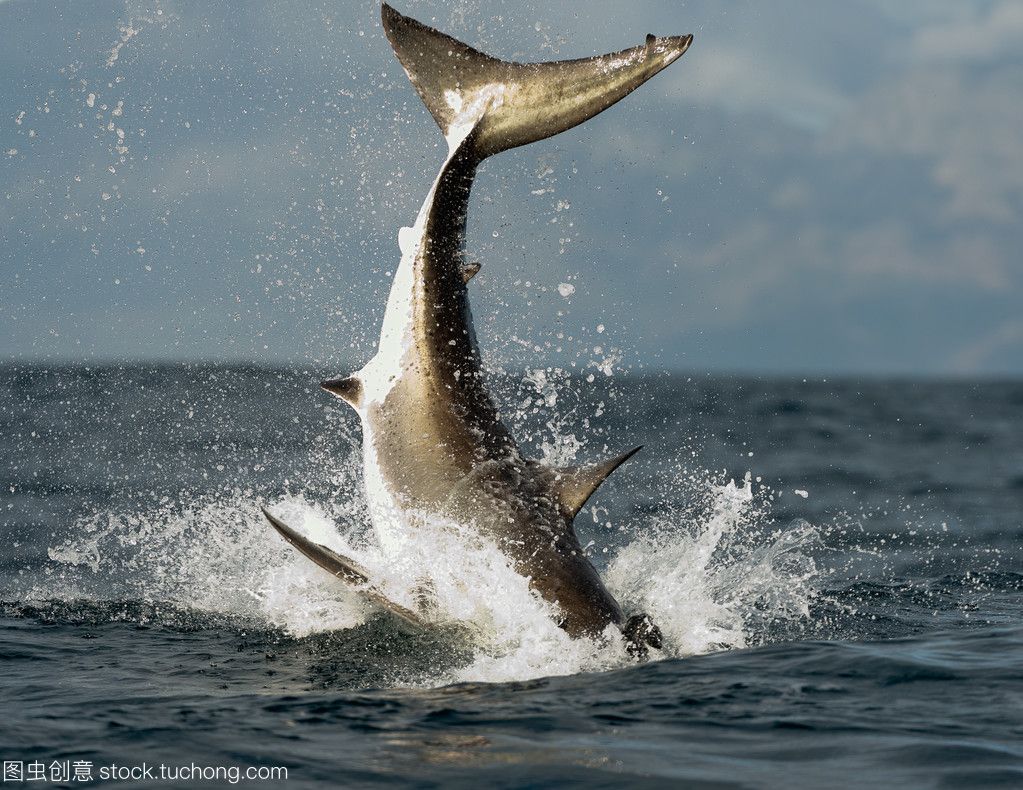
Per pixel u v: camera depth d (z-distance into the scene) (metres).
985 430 152.12
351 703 22.02
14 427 97.94
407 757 18.86
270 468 69.19
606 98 27.98
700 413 163.88
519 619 25.80
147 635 28.67
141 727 20.45
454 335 28.69
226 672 24.92
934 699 22.05
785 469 86.25
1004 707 21.53
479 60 29.16
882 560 43.31
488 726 20.48
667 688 22.80
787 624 29.56
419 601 26.77
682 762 18.59
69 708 21.78
